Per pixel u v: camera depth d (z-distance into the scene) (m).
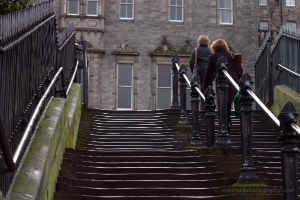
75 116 14.80
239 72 12.60
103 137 16.06
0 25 6.38
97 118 17.77
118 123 17.70
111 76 36.69
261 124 16.77
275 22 50.38
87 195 9.48
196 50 15.98
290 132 6.86
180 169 10.61
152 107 36.88
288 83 17.27
